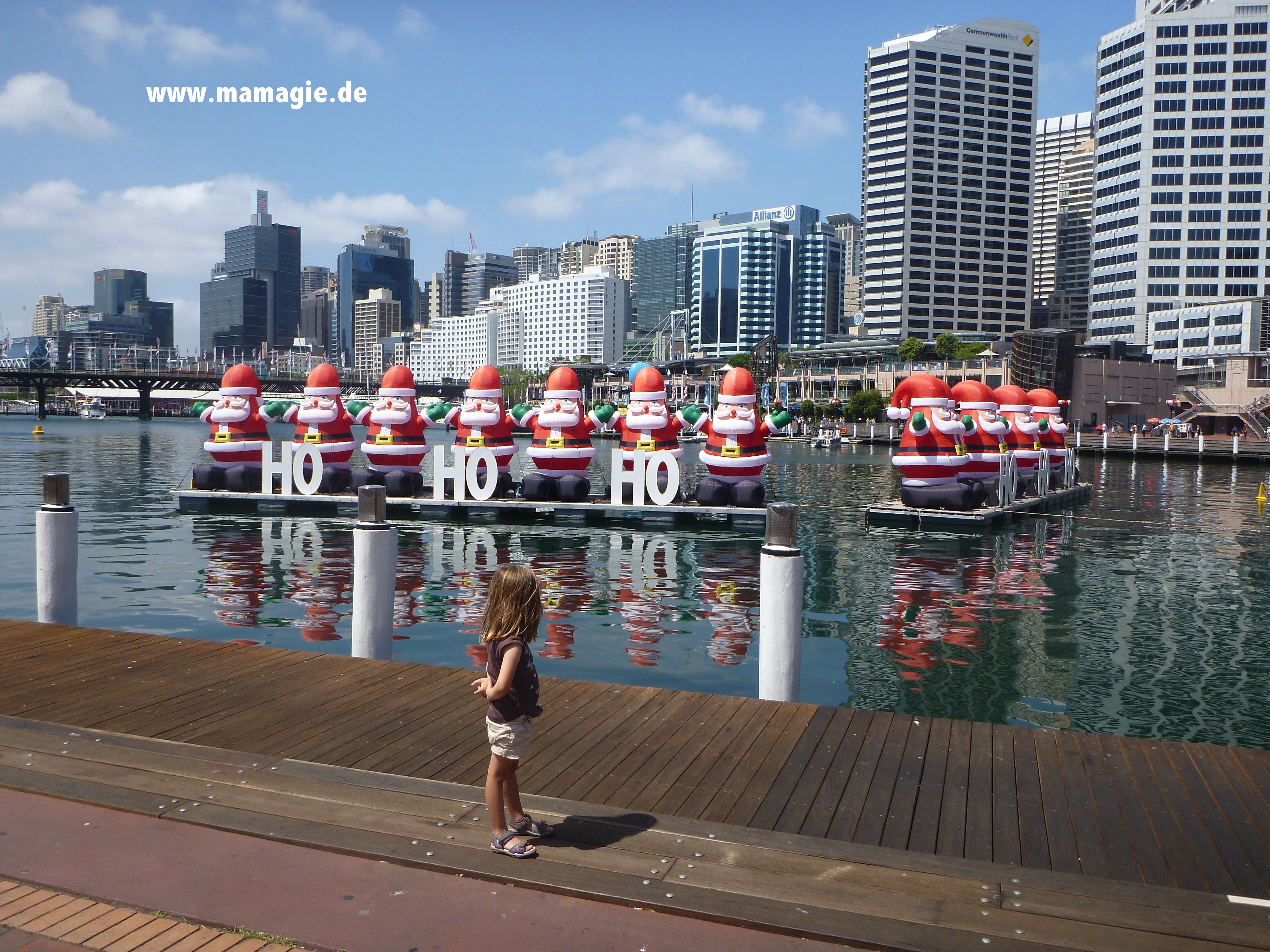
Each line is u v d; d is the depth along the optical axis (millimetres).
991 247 199250
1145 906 4660
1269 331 129875
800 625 8203
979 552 25219
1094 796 6180
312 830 5363
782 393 137000
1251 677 13188
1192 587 20125
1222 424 110000
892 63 194875
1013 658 14109
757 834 5426
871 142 199000
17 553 23281
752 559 23047
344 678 8711
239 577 19906
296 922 4402
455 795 5910
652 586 19484
